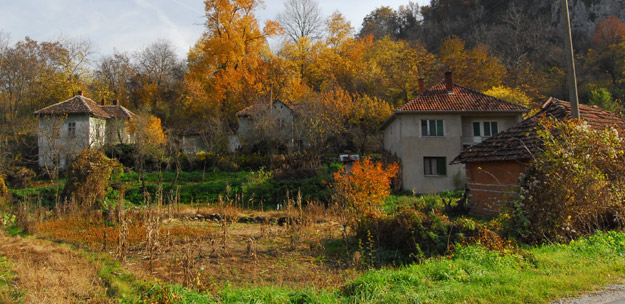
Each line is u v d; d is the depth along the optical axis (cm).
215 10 4366
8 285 644
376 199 1289
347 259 920
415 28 7269
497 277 614
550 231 871
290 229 1259
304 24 5097
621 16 5812
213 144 3238
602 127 1351
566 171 889
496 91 3462
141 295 612
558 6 6319
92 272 737
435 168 2694
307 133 3030
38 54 4644
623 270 653
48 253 885
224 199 2256
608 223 966
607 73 4816
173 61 5834
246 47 4469
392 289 570
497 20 6369
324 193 2153
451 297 534
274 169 2683
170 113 4931
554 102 1541
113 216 1393
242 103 4084
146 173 2870
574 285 575
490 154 1484
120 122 3575
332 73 4569
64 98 4525
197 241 1130
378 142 3450
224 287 676
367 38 5353
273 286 673
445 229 876
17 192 2370
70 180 1791
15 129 3503
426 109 2652
